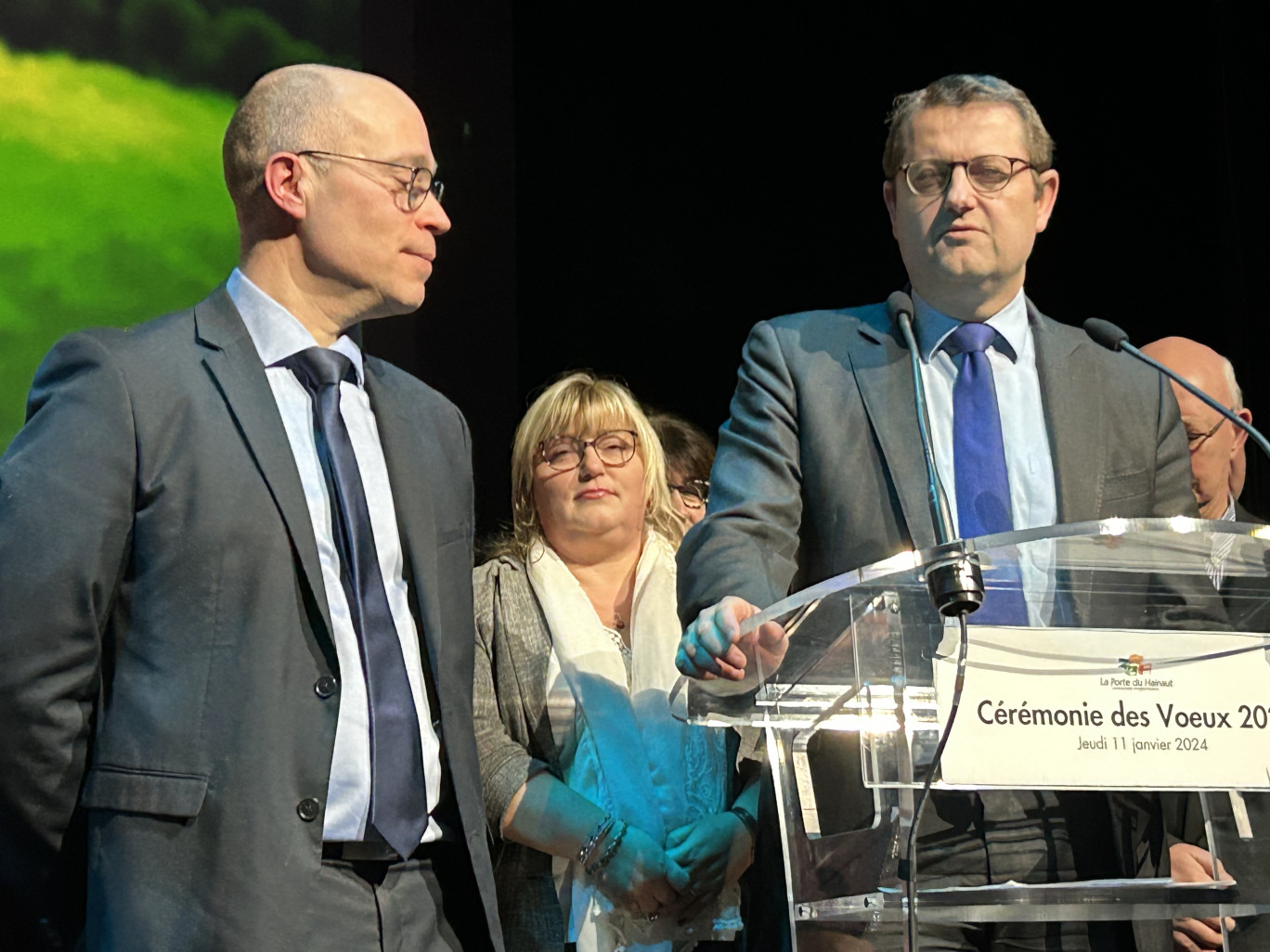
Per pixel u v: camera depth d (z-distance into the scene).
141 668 1.87
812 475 2.28
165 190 3.72
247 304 2.16
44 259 3.54
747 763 2.91
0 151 3.53
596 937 2.66
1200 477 3.30
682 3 4.36
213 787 1.83
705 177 4.30
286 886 1.81
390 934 1.93
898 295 2.24
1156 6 4.27
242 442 1.97
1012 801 1.72
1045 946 1.83
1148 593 1.65
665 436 3.46
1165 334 4.19
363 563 2.05
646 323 4.20
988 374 2.26
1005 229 2.25
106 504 1.86
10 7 3.60
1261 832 1.69
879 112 4.31
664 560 3.06
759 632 1.66
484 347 4.03
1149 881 1.66
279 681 1.89
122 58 3.71
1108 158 4.24
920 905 1.61
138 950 1.75
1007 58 4.29
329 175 2.15
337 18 4.00
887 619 1.64
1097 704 1.60
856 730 1.66
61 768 1.83
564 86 4.28
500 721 2.84
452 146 4.09
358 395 2.21
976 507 2.18
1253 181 4.15
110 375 1.93
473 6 4.20
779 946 2.16
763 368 2.39
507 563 3.02
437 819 2.08
